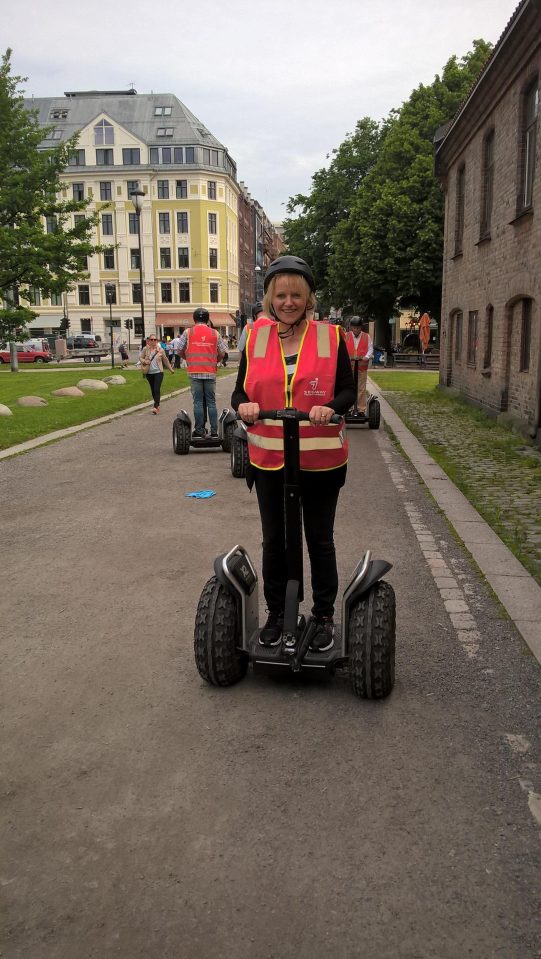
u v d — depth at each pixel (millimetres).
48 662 3852
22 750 3033
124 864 2379
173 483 8523
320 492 3510
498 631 4234
